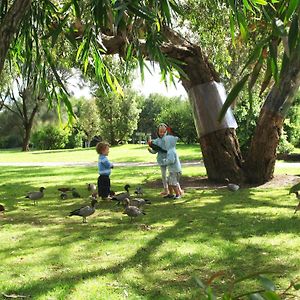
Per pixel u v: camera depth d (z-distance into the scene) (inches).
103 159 448.5
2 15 155.5
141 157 1213.1
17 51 212.1
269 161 538.0
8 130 2283.5
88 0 157.3
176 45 532.4
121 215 367.9
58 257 243.8
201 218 344.5
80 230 312.0
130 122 2234.3
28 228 322.3
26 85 209.6
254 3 118.3
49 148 2329.0
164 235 289.6
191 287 192.7
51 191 535.5
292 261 225.9
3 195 504.4
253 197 443.8
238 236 282.8
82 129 2375.7
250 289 187.3
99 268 221.9
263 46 98.3
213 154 559.2
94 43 189.0
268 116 521.7
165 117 1803.6
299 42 92.7
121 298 181.2
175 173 446.3
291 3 91.4
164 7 139.9
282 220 330.0
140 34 190.1
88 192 515.5
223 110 91.6
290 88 506.3
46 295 186.4
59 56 367.9
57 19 190.5
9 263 234.1
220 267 220.2
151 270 217.9
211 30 546.6
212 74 563.2
